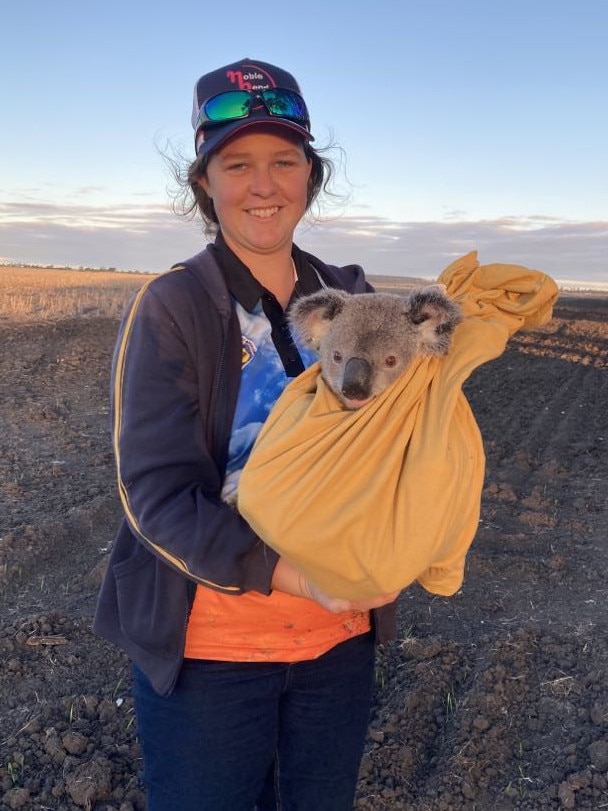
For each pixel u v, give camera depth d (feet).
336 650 2.93
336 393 2.79
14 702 5.26
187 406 2.71
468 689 5.43
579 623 6.34
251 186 2.95
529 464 11.05
